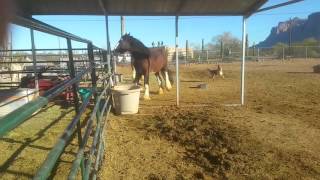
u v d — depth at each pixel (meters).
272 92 13.77
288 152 5.92
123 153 6.22
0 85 12.58
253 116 8.65
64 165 5.41
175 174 5.32
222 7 10.24
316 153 5.90
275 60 41.56
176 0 9.62
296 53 46.50
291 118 8.48
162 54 13.15
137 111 9.66
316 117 8.66
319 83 16.73
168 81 14.58
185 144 6.80
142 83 17.27
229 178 5.07
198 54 40.31
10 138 6.90
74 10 10.62
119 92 9.33
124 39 11.29
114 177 5.13
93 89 5.01
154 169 5.51
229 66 30.88
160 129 7.87
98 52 11.91
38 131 7.46
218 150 6.18
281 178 4.99
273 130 7.20
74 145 6.27
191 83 17.91
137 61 11.67
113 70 12.09
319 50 46.34
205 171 5.45
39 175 1.57
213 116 8.66
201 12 10.82
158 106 10.62
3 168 5.31
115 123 8.48
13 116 1.35
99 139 4.98
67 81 2.95
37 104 1.73
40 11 10.57
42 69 11.53
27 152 6.08
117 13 10.94
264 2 9.46
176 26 10.70
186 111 9.64
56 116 9.03
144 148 6.55
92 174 4.12
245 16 10.58
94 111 4.31
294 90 14.27
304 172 5.17
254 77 20.70
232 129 7.23
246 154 5.88
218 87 15.88
